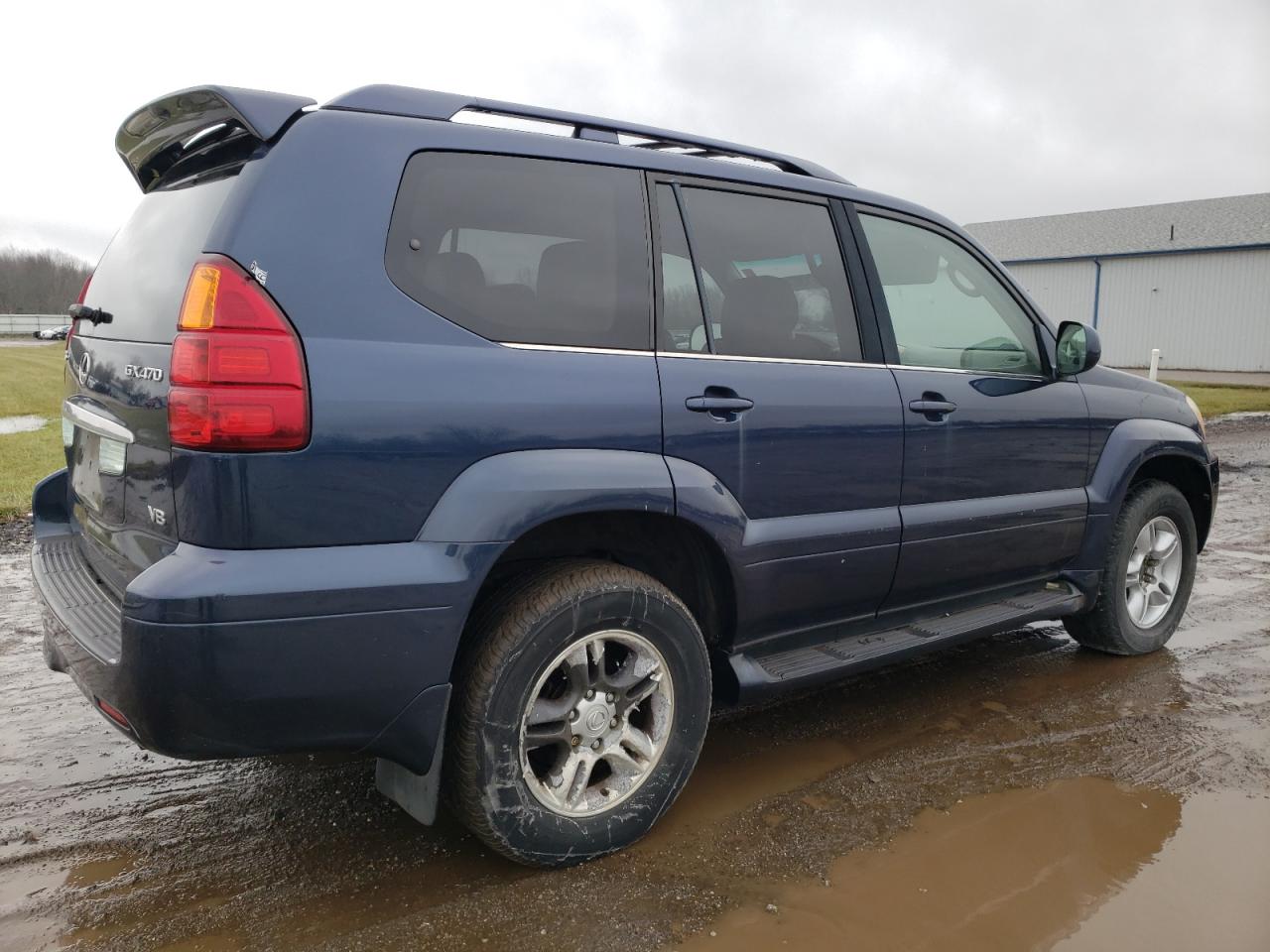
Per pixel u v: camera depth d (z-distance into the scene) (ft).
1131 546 13.65
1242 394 72.90
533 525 7.59
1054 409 12.46
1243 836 8.87
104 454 8.15
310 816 9.16
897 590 10.90
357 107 7.71
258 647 6.57
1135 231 130.00
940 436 10.97
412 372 7.18
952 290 11.85
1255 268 112.98
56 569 8.87
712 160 9.79
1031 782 9.95
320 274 6.96
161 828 8.88
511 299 7.99
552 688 8.36
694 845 8.65
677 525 8.86
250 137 7.45
